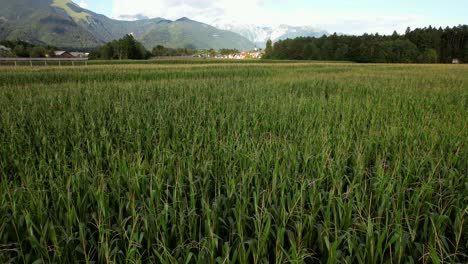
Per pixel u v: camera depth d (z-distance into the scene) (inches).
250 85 657.6
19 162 208.1
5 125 295.6
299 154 213.3
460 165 205.9
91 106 395.5
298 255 112.6
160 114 338.6
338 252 120.7
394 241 121.3
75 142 262.7
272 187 159.0
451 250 135.4
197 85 640.4
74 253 125.0
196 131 280.4
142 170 179.0
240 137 268.1
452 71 1245.7
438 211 150.3
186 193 170.7
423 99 472.1
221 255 129.3
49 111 359.9
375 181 177.5
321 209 147.7
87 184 164.7
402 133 285.4
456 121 329.1
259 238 117.9
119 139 274.1
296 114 359.3
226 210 147.8
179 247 121.3
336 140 262.8
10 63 1806.1
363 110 392.8
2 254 117.6
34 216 137.5
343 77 879.7
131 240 116.9
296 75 994.7
